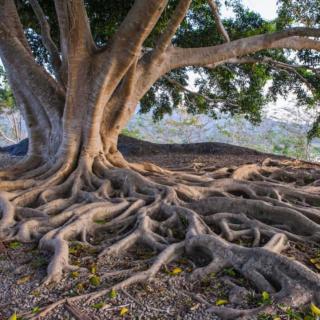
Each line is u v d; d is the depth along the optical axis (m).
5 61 7.90
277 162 11.73
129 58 6.42
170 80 14.68
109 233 5.20
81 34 6.43
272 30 12.48
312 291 3.28
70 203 6.25
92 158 7.25
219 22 9.50
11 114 29.44
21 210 5.70
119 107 7.85
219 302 3.37
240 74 14.77
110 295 3.46
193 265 4.11
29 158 7.83
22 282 3.81
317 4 11.55
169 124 33.62
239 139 32.31
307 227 5.02
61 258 4.05
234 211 5.52
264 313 3.09
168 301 3.43
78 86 6.89
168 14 10.28
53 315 3.19
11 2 7.91
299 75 13.46
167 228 5.13
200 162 12.43
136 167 7.90
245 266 3.78
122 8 10.31
